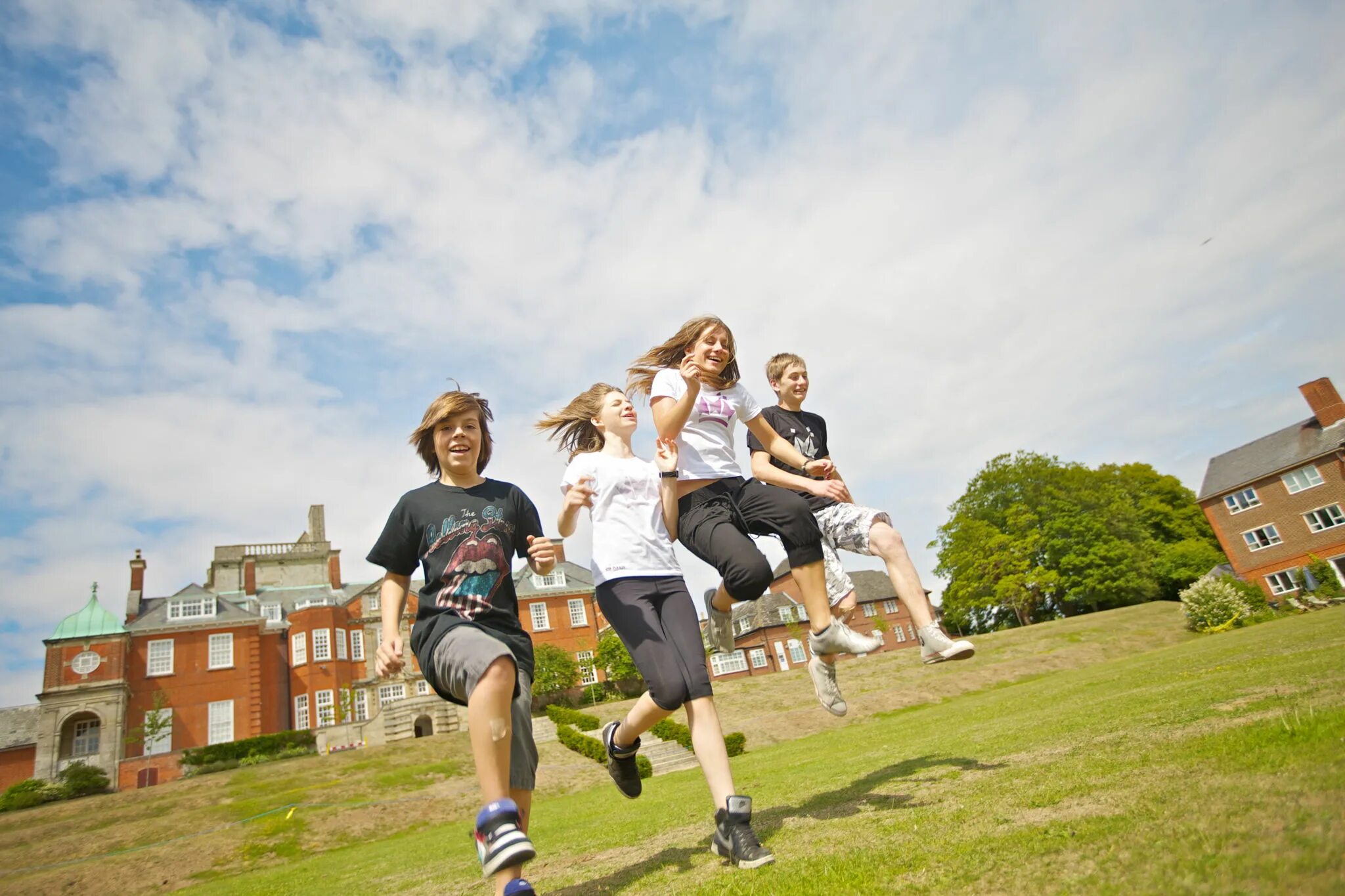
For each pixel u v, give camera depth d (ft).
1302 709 10.18
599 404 12.63
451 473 10.80
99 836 51.52
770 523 11.92
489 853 7.24
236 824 52.19
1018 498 153.79
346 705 125.18
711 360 12.31
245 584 143.33
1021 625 151.94
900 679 93.50
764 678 110.93
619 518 11.07
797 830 9.88
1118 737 12.35
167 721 108.78
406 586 10.32
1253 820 5.55
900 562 12.09
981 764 13.29
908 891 5.90
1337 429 126.11
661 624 10.43
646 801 27.86
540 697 133.49
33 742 115.03
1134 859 5.37
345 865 30.58
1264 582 133.69
